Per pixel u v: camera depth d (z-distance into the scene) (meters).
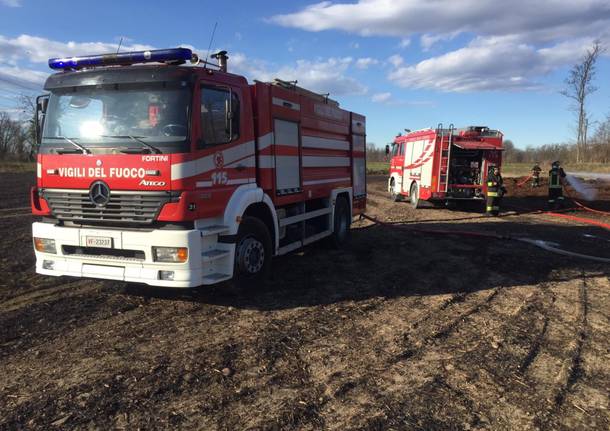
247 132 6.23
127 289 6.60
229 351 4.60
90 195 5.31
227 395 3.76
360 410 3.55
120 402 3.63
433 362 4.41
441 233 11.63
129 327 5.21
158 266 5.18
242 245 6.08
